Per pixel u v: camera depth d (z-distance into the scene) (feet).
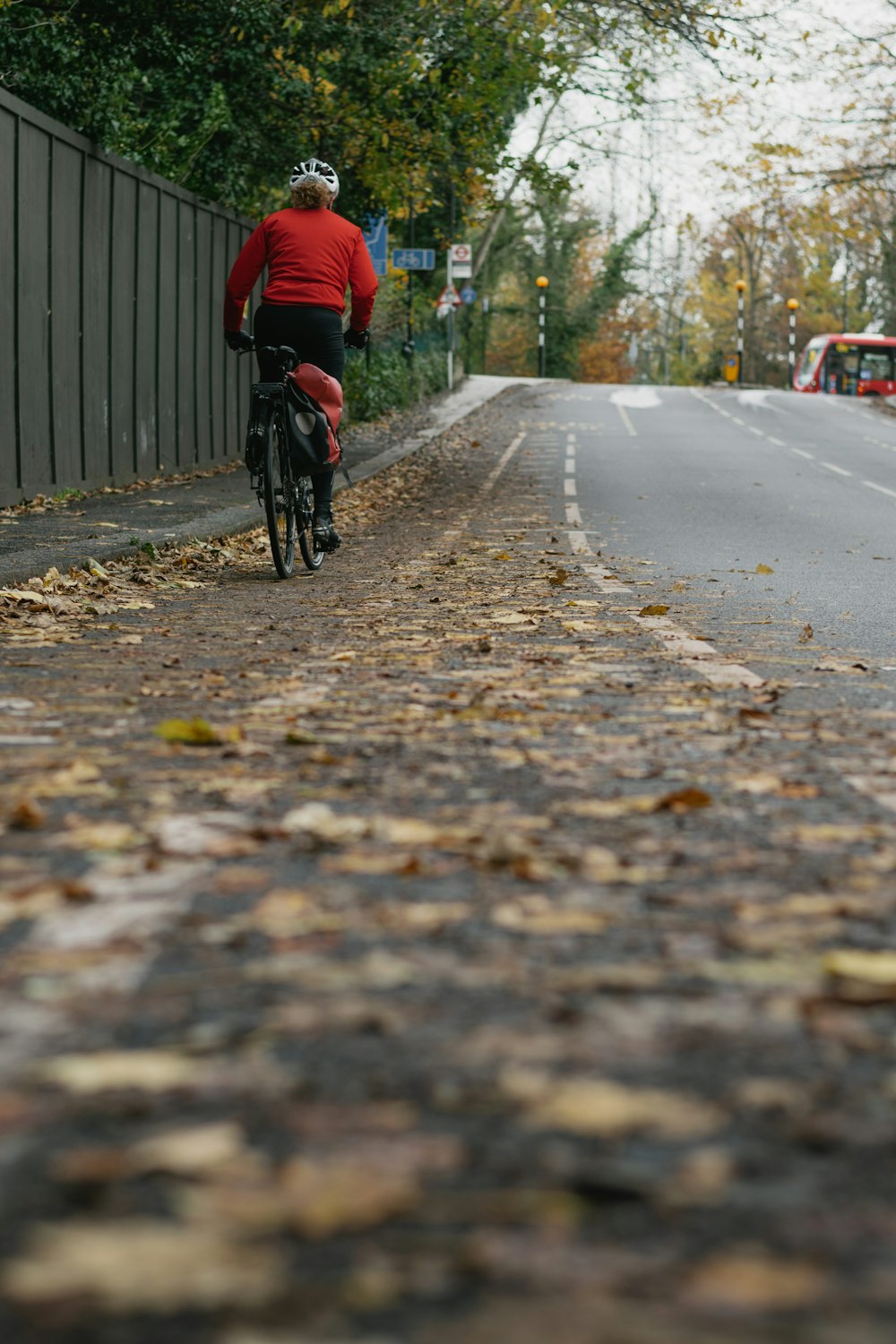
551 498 61.41
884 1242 4.95
